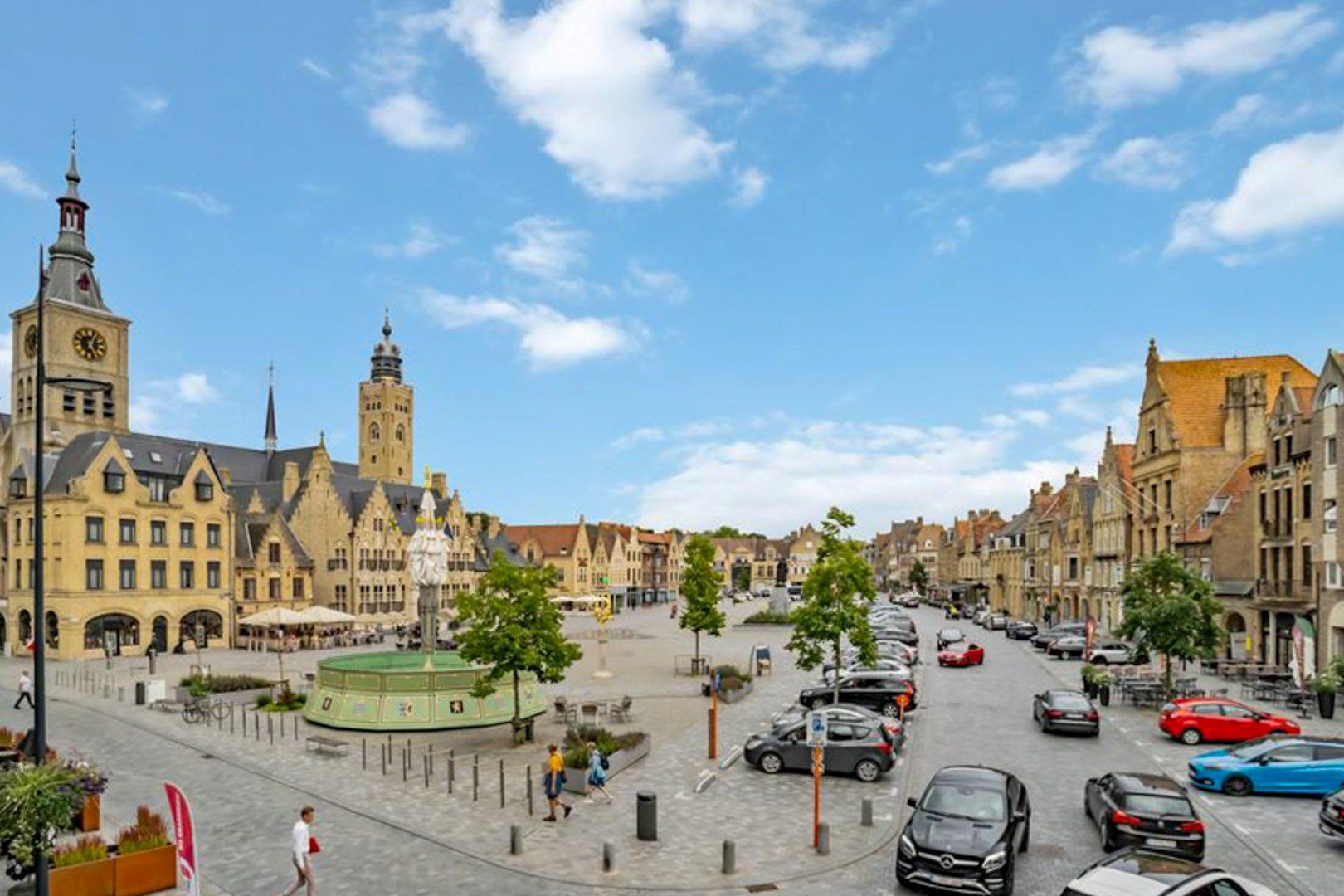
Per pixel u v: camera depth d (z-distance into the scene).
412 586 93.88
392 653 43.56
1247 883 13.95
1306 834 19.70
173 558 68.50
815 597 34.03
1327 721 33.25
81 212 83.25
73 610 61.66
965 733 31.42
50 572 62.94
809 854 18.75
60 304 78.12
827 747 25.22
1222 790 23.06
